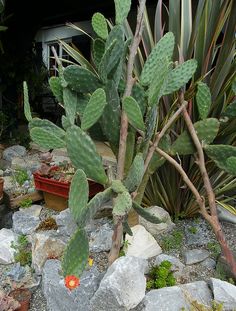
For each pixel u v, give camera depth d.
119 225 1.59
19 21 5.21
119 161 1.56
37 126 1.56
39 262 1.89
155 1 4.61
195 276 1.81
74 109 1.52
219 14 2.02
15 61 5.21
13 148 4.54
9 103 5.31
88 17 5.74
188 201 2.26
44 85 5.93
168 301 1.56
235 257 1.83
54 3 5.33
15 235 2.22
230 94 2.05
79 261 1.27
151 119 1.45
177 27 2.19
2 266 2.02
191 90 1.90
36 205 2.68
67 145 1.38
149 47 2.23
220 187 2.24
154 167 1.86
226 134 2.08
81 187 1.18
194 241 2.05
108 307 1.49
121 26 1.40
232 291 1.60
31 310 1.71
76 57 2.28
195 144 1.77
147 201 2.36
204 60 2.06
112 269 1.54
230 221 2.25
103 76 1.42
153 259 1.90
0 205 2.80
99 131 1.67
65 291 1.60
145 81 1.60
